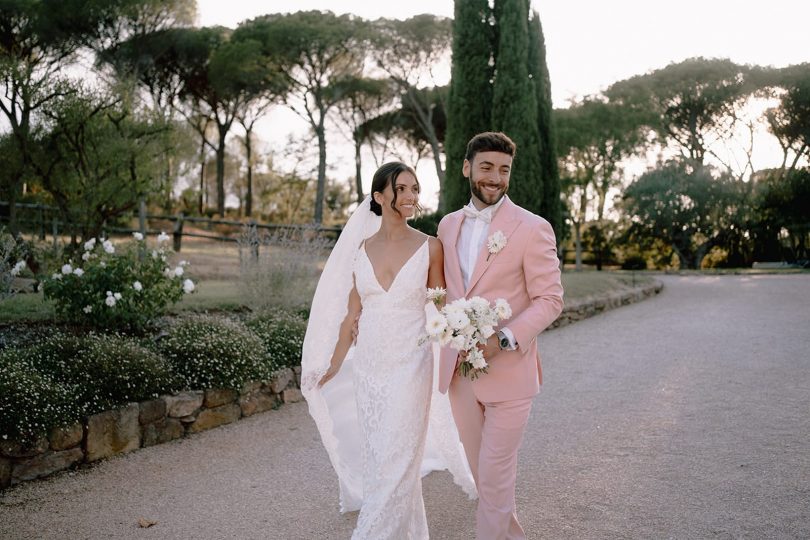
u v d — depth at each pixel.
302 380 3.27
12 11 17.50
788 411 4.68
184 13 23.75
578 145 26.84
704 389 5.48
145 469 3.97
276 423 4.91
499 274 2.70
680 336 8.22
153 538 3.06
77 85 8.90
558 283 2.68
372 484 2.76
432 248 2.92
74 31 19.59
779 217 27.56
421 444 2.87
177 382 4.77
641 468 3.73
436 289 2.76
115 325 6.09
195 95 29.31
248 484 3.73
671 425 4.53
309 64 28.30
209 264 13.59
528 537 2.94
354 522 3.22
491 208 2.80
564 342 8.20
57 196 9.09
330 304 3.23
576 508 3.23
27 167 9.19
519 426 2.63
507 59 12.12
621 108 27.47
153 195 9.88
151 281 6.20
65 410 3.99
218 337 5.23
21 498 3.53
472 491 3.44
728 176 28.12
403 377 2.84
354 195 36.00
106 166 9.04
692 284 16.42
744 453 3.87
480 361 2.50
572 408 5.12
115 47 21.42
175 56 27.00
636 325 9.38
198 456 4.20
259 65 27.11
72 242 8.97
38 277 7.52
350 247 3.21
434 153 29.48
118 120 9.09
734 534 2.85
